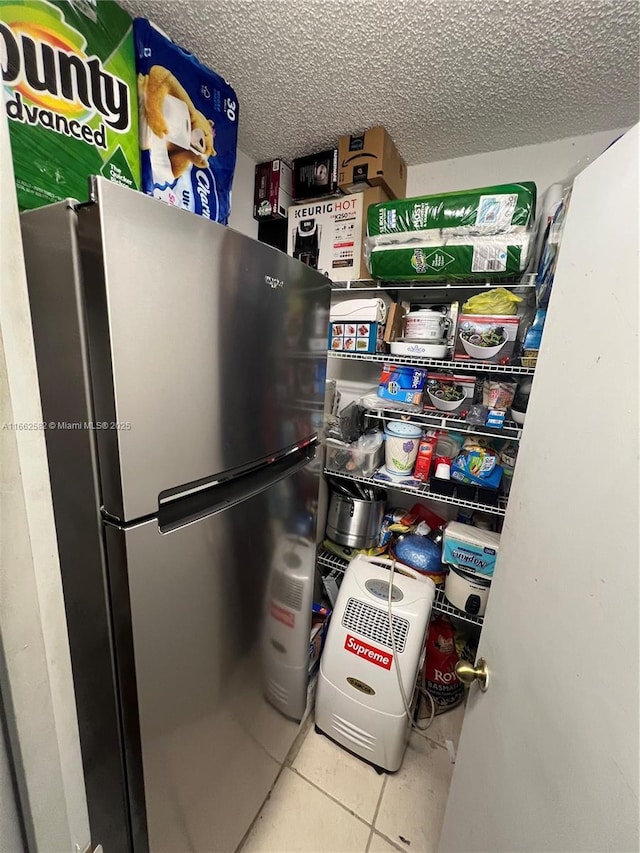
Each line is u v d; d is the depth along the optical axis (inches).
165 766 25.2
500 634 24.0
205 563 25.4
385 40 32.2
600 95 37.9
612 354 15.3
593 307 17.3
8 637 11.1
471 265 43.0
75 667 24.5
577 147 46.1
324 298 36.7
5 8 21.0
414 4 28.5
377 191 48.8
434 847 38.5
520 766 19.3
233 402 25.7
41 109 23.1
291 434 33.9
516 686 20.8
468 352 45.8
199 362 22.3
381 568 50.2
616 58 32.7
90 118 25.9
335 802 42.2
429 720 51.8
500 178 50.5
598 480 15.5
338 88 38.6
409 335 49.6
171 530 22.4
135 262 17.7
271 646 36.0
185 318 20.9
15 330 11.3
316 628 53.2
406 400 52.9
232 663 30.3
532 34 30.6
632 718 11.9
